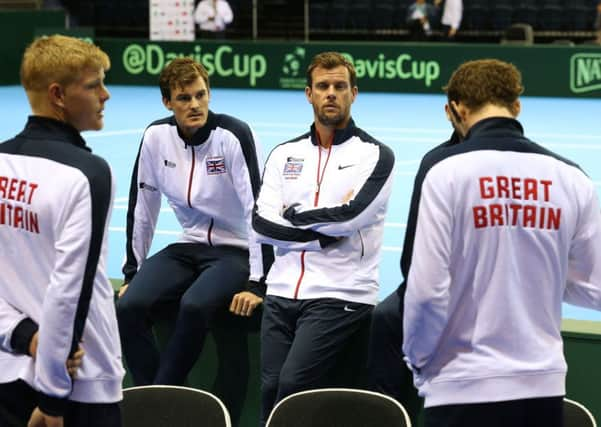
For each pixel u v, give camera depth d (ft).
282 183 44.01
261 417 42.63
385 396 35.01
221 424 34.65
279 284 42.86
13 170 28.14
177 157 47.09
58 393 27.48
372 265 42.83
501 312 28.78
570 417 34.91
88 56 28.37
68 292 26.99
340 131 43.52
